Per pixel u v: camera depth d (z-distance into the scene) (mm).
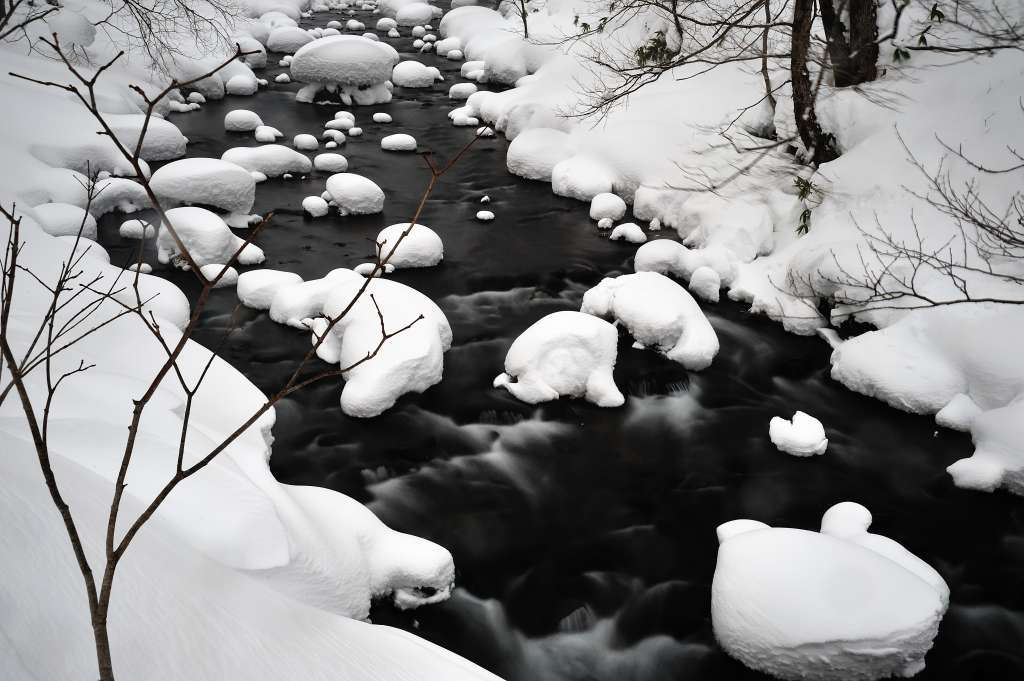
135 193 12320
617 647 6023
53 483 1799
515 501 7441
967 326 8773
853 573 5602
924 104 11312
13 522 2971
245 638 3283
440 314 9445
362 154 15984
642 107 15109
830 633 5344
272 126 17312
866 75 12219
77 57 16719
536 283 11383
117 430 4867
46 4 18000
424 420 8438
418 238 11555
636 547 6945
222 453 5445
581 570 6684
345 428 8297
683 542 7012
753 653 5590
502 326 10320
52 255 8531
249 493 4867
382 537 6172
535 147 15000
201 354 7285
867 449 8227
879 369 8844
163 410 5594
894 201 10523
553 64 18109
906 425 8547
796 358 9766
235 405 6727
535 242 12625
